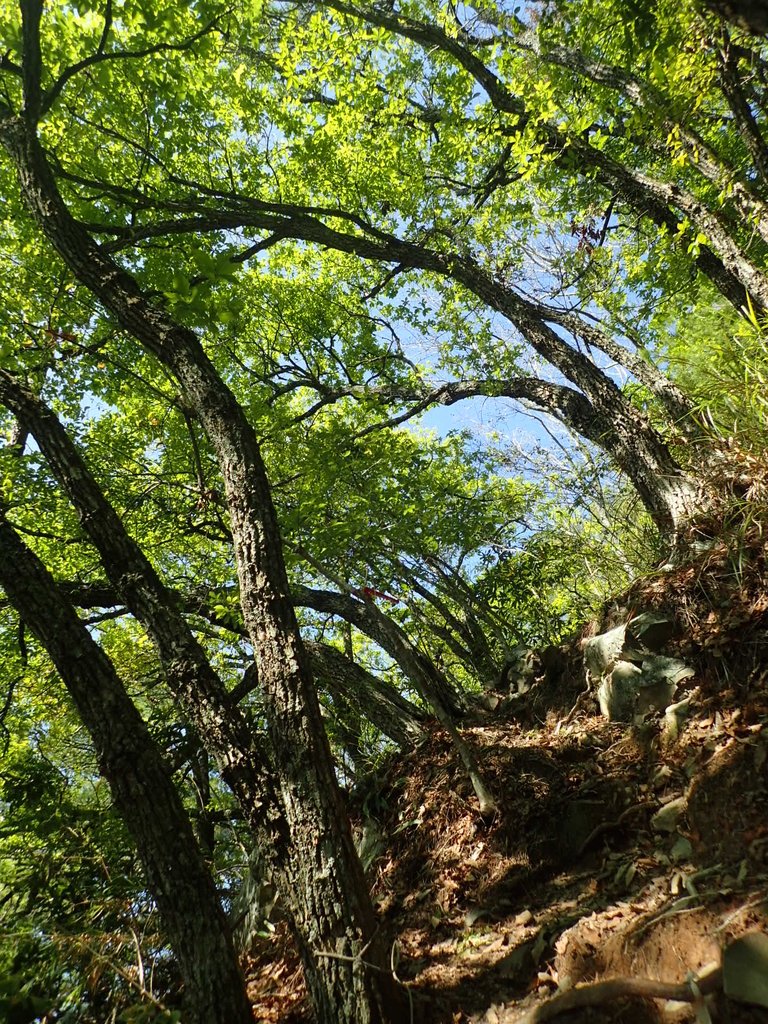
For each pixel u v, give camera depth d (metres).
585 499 8.46
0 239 8.26
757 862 2.77
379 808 5.14
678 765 3.66
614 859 3.45
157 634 3.18
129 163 9.09
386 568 8.69
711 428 5.32
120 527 3.36
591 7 6.36
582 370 7.20
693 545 4.88
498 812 4.13
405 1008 2.80
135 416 9.76
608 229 9.02
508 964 3.10
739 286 6.87
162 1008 2.89
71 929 3.86
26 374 6.52
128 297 3.86
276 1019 3.35
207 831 7.24
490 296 8.37
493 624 8.10
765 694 3.62
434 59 9.30
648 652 4.42
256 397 10.55
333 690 6.93
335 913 2.71
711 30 4.59
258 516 3.38
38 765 5.55
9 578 2.97
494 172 9.11
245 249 9.66
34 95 4.29
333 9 8.39
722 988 2.26
